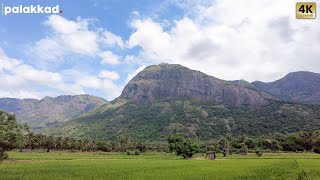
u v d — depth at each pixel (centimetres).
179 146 15800
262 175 5609
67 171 6347
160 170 6794
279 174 5734
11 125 10688
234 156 17025
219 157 15875
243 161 10938
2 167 7356
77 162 9831
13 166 7712
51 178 5006
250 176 5481
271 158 13612
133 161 10994
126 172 6216
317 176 5341
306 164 8525
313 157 14325
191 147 15738
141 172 6250
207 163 9694
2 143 10131
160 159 13225
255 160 11606
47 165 8175
